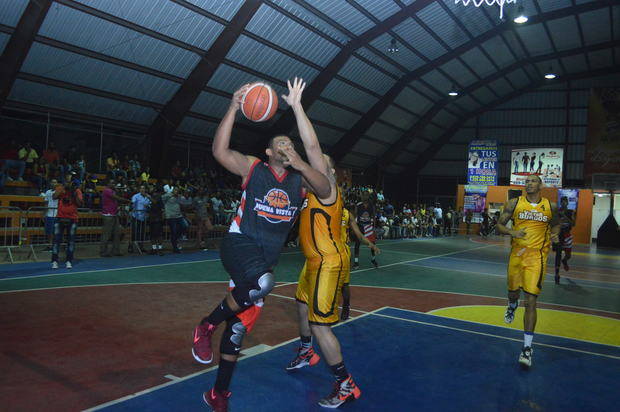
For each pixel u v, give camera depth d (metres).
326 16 20.03
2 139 16.48
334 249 3.45
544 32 27.45
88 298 6.52
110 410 3.00
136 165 18.95
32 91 16.50
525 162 31.72
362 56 24.34
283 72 22.20
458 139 40.22
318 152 3.17
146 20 16.05
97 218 14.86
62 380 3.50
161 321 5.44
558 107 37.03
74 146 18.56
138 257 11.77
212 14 17.03
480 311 6.76
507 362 4.39
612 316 6.85
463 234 32.16
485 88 35.00
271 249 2.93
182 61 18.47
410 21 22.66
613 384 3.88
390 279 9.84
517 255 4.99
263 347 4.57
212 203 17.64
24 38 14.44
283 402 3.28
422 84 30.08
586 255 19.09
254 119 2.96
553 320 6.38
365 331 5.34
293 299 7.07
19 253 11.32
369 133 31.55
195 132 22.69
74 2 14.34
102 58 16.66
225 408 2.89
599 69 34.38
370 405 3.26
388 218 24.88
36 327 4.93
